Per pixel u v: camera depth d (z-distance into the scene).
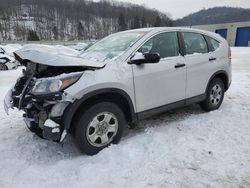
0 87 8.88
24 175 3.13
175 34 4.53
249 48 31.66
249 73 10.86
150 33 4.19
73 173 3.15
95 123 3.52
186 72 4.52
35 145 3.89
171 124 4.60
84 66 3.37
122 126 3.80
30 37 54.38
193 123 4.62
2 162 3.43
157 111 4.18
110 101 3.72
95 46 4.65
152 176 3.04
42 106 3.34
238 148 3.67
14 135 4.30
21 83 3.82
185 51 4.62
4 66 14.15
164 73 4.15
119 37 4.52
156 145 3.78
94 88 3.36
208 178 3.00
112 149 3.63
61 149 3.79
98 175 3.08
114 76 3.56
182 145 3.77
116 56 3.82
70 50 4.49
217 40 5.38
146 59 3.71
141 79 3.86
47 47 3.96
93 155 3.55
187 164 3.29
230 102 6.01
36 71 3.58
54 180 3.02
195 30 4.93
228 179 2.98
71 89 3.21
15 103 3.71
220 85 5.37
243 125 4.51
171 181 2.95
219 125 4.52
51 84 3.20
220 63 5.23
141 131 4.31
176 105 4.47
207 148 3.68
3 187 2.92
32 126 3.63
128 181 2.96
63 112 3.25
